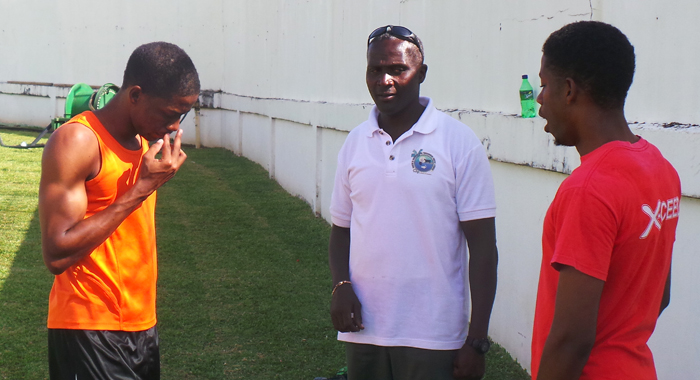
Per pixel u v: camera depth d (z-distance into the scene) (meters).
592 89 1.69
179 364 3.92
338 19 7.11
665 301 1.96
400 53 2.37
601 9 3.12
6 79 18.06
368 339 2.40
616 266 1.64
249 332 4.42
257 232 7.17
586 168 1.65
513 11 3.80
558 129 1.81
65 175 2.20
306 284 5.45
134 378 2.46
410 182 2.31
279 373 3.83
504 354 4.03
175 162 2.32
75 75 16.69
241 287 5.34
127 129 2.37
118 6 15.51
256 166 11.74
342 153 2.55
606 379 1.67
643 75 2.88
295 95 9.08
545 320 1.79
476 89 4.32
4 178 9.60
